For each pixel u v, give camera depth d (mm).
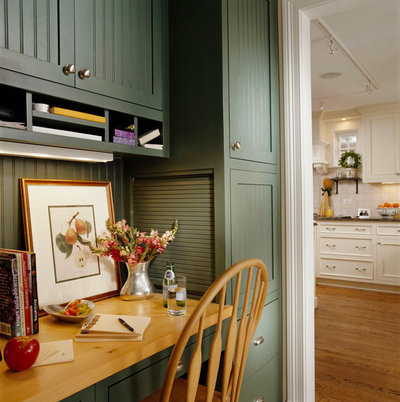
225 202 1581
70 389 892
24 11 1169
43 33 1219
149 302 1565
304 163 1999
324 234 5117
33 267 1200
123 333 1137
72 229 1565
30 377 903
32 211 1438
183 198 1734
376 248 4742
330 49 3055
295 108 1999
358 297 4461
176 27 1718
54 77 1246
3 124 1143
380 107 5070
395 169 4977
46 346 1073
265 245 1894
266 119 1922
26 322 1176
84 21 1351
